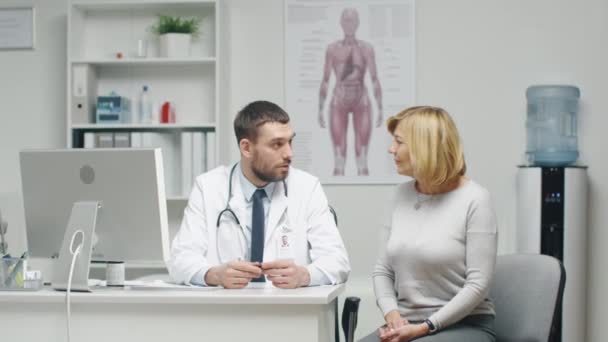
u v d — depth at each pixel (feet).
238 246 8.26
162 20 12.86
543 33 12.82
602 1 12.71
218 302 6.56
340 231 13.08
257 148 7.92
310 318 6.53
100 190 7.21
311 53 13.08
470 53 12.92
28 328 6.89
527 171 12.16
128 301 6.68
